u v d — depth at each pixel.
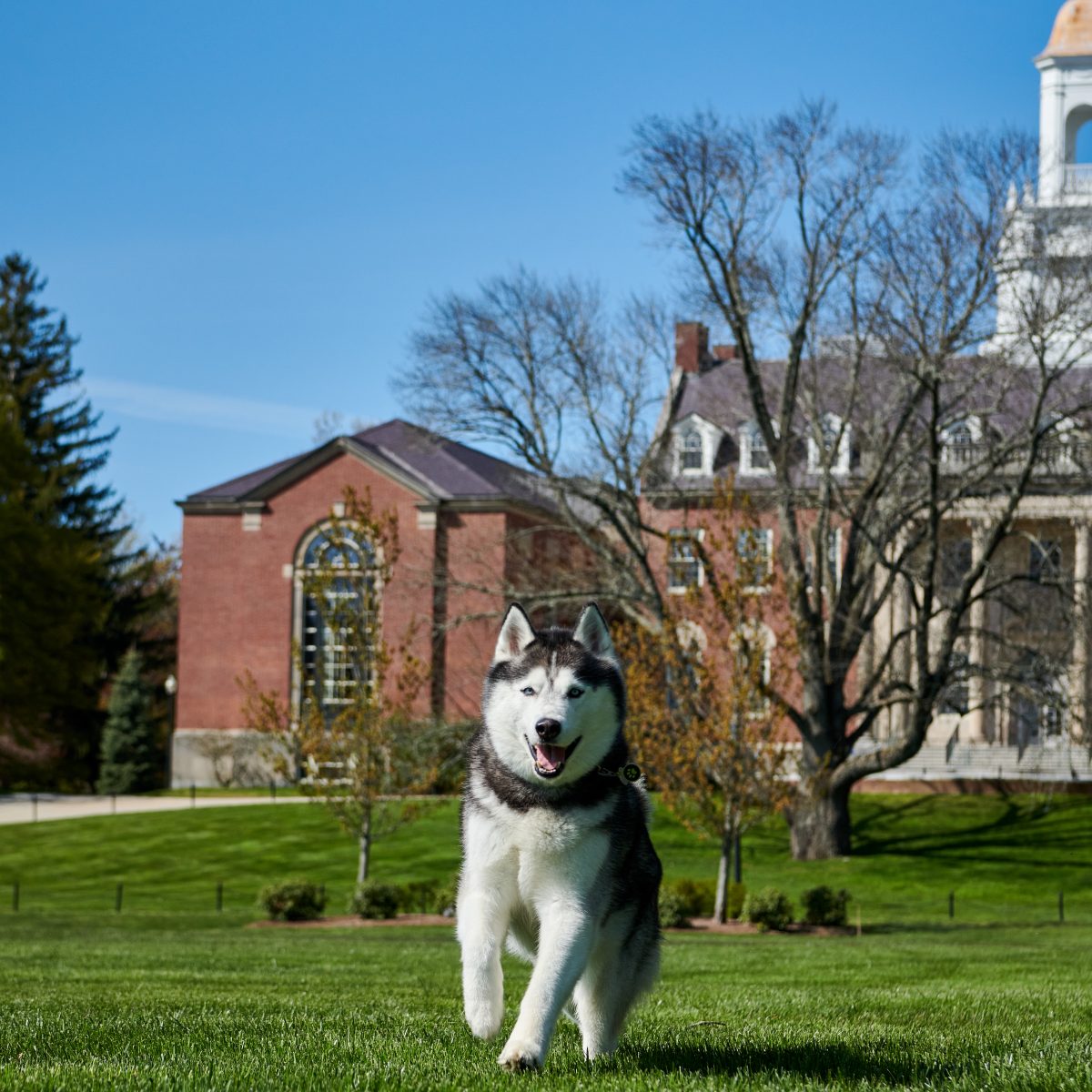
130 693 58.78
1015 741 52.28
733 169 33.59
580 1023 7.03
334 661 52.66
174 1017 8.32
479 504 51.34
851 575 37.50
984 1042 7.50
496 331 36.25
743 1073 5.94
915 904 32.94
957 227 32.31
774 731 27.02
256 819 44.44
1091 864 37.91
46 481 67.38
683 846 40.31
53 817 47.03
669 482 38.22
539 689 6.58
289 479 53.50
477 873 6.72
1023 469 35.62
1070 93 55.62
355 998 10.59
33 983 12.34
